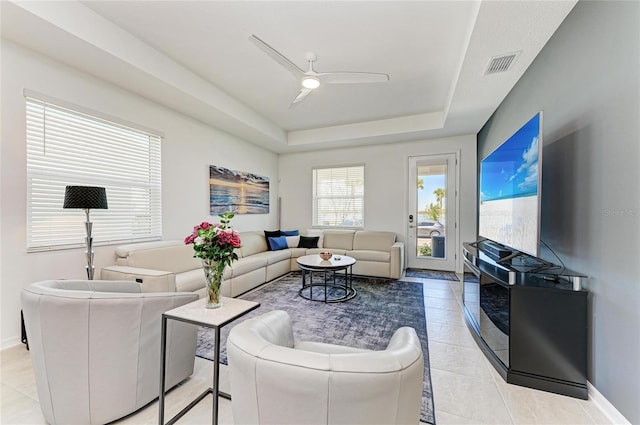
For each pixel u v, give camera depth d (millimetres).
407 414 815
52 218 2412
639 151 1318
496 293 1967
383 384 747
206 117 3857
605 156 1540
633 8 1354
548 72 2191
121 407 1413
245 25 2332
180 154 3693
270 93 3717
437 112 4387
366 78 2586
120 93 2914
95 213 2738
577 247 1779
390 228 5328
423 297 3479
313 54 2750
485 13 1794
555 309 1677
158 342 1534
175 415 1458
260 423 837
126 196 3033
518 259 2295
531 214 1891
